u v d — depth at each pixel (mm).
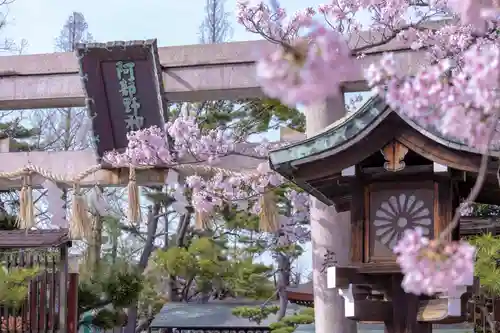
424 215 5816
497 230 9141
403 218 5855
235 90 8375
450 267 4844
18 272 10398
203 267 16469
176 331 20156
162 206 22188
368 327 14836
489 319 9242
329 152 5719
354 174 5801
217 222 15156
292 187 9273
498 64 4336
